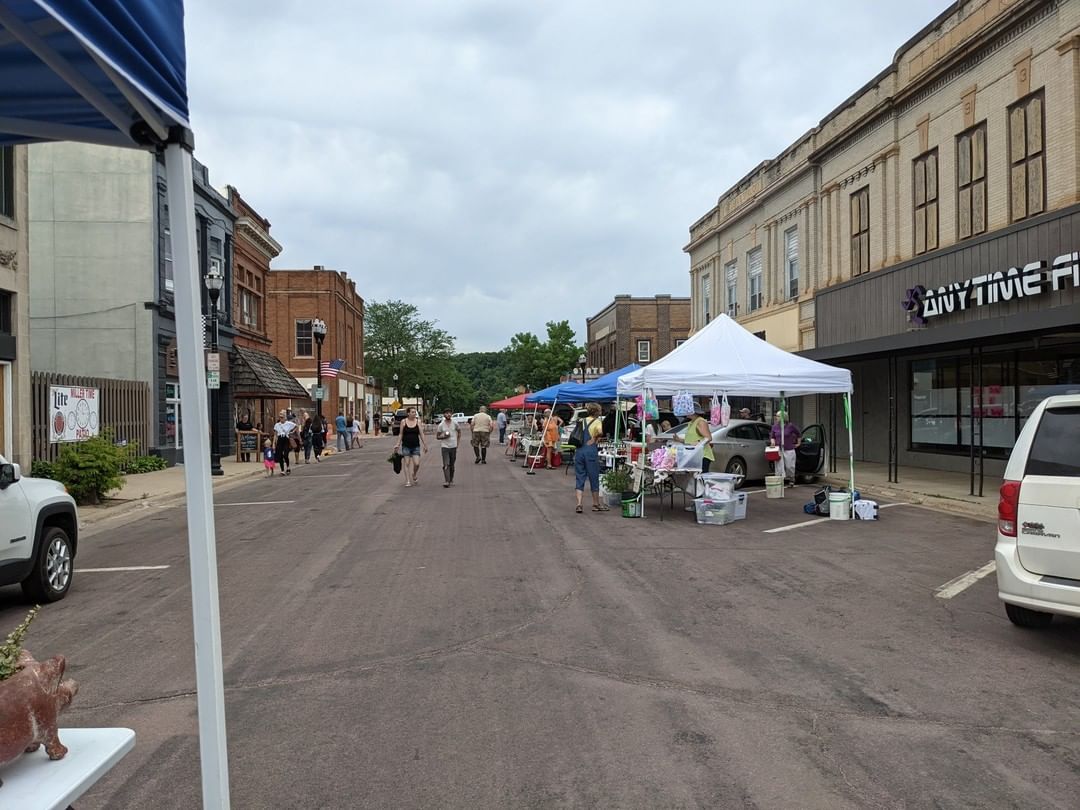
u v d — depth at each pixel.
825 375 13.86
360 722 4.88
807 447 19.16
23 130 2.67
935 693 5.29
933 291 18.45
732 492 13.05
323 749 4.50
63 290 24.73
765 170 29.73
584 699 5.22
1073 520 5.91
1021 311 15.98
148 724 4.90
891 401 18.09
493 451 36.38
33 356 24.59
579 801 3.88
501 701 5.20
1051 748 4.44
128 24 2.05
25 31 2.11
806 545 10.84
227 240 32.47
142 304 24.80
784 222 28.30
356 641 6.54
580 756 4.38
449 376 83.56
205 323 25.95
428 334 81.75
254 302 38.12
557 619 7.12
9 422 16.52
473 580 8.73
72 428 18.23
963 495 15.34
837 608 7.47
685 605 7.60
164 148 2.48
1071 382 16.17
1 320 16.56
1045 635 6.59
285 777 4.16
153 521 14.31
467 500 16.41
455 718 4.92
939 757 4.33
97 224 24.81
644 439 13.90
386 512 14.68
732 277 34.09
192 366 2.48
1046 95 15.79
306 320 56.44
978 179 17.92
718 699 5.20
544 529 12.35
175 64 2.37
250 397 33.78
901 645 6.32
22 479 7.99
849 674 5.66
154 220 24.97
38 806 2.18
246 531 12.70
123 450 16.55
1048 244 15.29
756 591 8.16
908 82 20.38
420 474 23.28
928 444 21.44
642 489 13.85
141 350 24.78
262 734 4.71
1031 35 16.16
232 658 6.13
